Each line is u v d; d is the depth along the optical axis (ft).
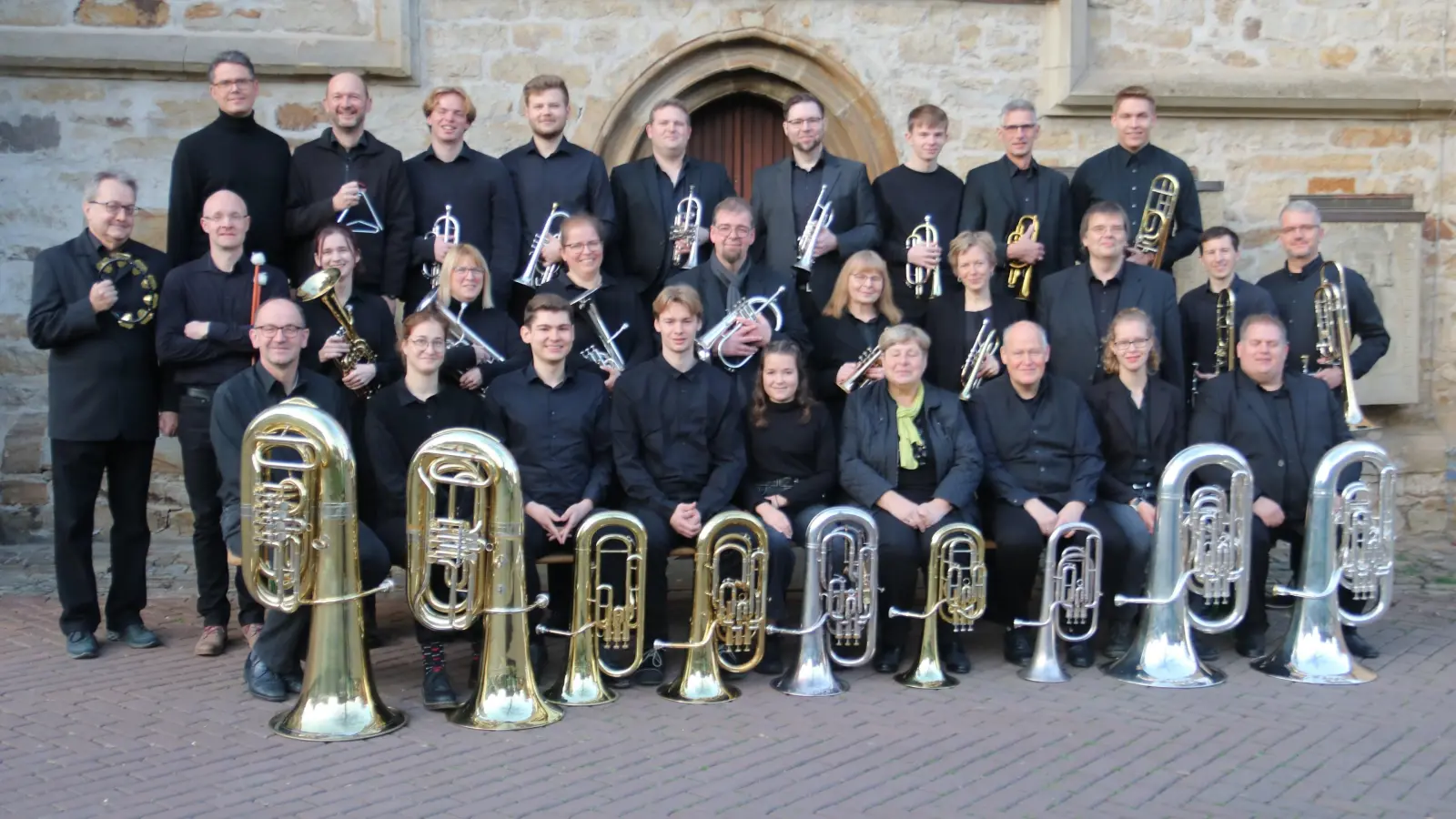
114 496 17.12
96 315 16.29
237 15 23.06
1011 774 12.62
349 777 12.37
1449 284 26.37
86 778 12.27
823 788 12.19
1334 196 26.09
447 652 17.02
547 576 17.29
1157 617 16.21
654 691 15.52
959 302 18.97
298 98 23.32
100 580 21.09
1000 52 25.08
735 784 12.26
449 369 16.48
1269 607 20.65
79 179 23.02
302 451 13.75
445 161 19.07
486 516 14.17
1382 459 16.66
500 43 23.75
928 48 24.88
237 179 18.15
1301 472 17.47
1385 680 16.11
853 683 15.97
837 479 17.12
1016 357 17.33
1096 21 25.27
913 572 16.28
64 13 22.67
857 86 24.70
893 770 12.72
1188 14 25.54
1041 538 16.71
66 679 15.53
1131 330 17.46
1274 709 14.89
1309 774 12.72
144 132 23.09
